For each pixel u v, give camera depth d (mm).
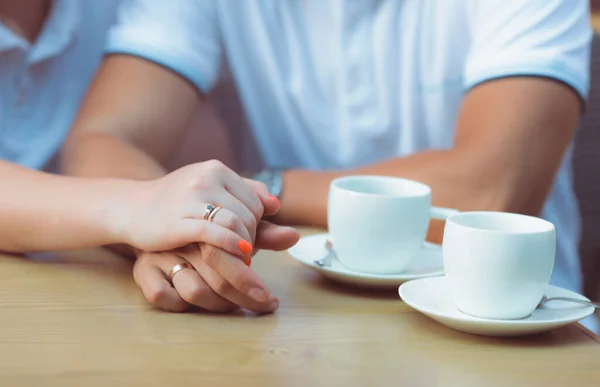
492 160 1379
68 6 1722
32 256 1187
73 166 1416
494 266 954
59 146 1741
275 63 1778
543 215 1729
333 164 1824
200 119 1994
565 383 871
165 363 883
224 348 917
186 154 2004
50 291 1057
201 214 1019
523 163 1383
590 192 1795
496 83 1456
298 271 1152
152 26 1654
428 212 1110
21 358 885
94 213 1109
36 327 952
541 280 964
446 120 1794
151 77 1619
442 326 987
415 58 1751
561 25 1484
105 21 1835
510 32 1479
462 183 1368
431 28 1734
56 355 893
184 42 1666
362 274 1073
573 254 1767
